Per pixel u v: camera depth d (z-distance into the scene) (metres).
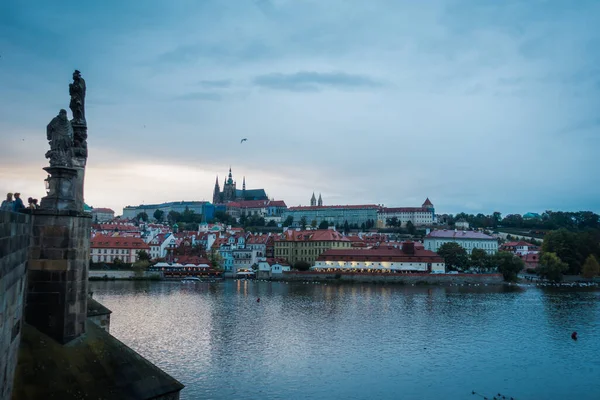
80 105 42.06
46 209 36.75
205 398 73.69
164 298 181.12
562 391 79.56
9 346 26.38
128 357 38.31
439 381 83.50
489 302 182.88
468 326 129.88
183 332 116.25
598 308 166.50
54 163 37.53
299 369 88.75
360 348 104.56
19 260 28.67
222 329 121.31
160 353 97.06
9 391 27.23
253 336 114.12
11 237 25.55
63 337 36.25
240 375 84.81
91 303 55.09
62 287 36.72
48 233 36.75
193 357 94.81
